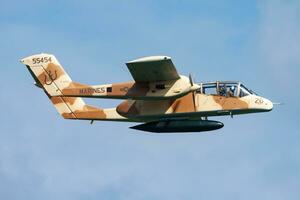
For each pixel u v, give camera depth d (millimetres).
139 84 121312
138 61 114812
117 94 122188
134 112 125062
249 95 122438
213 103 122500
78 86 128875
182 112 123000
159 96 119812
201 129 123500
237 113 123062
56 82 130000
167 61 114500
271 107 121688
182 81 119375
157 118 125312
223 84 123188
